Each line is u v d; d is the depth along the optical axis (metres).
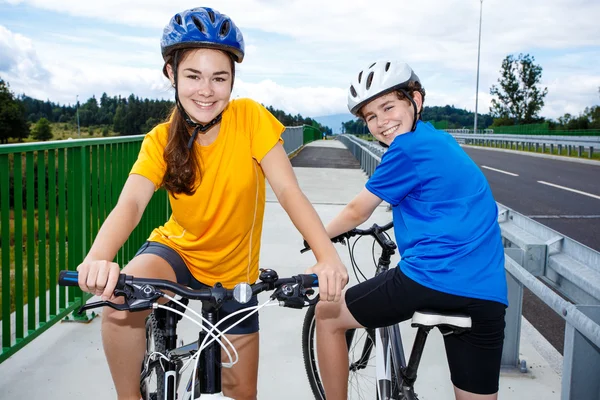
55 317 3.50
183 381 2.88
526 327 3.98
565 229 8.00
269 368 3.25
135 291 1.37
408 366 2.19
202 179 1.92
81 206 3.80
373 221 7.42
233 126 1.96
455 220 1.98
